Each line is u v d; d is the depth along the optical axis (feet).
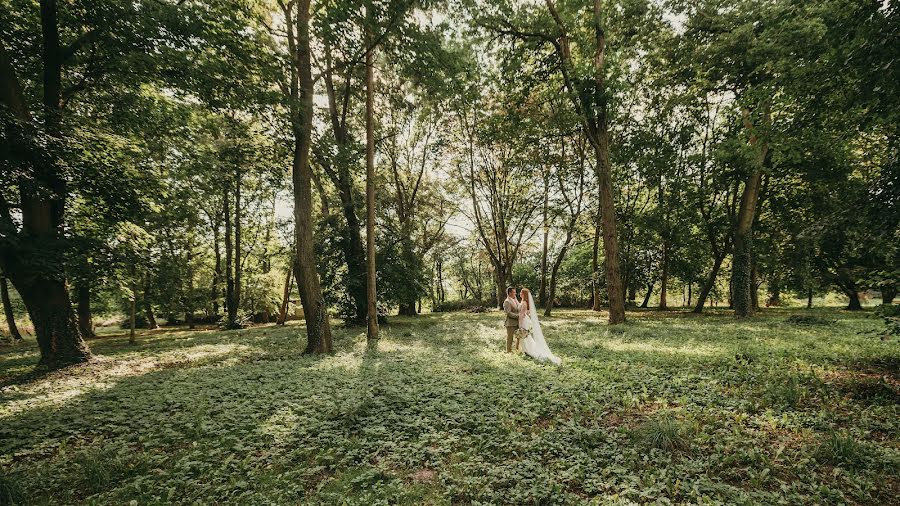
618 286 67.51
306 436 20.43
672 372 30.25
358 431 20.95
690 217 93.66
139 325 128.57
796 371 27.73
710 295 143.84
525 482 15.03
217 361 45.32
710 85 70.03
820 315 71.92
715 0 65.67
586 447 17.84
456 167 107.96
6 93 37.63
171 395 28.68
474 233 135.64
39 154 35.68
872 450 15.98
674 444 17.22
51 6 40.96
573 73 62.28
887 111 23.80
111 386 32.86
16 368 44.80
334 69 47.96
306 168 45.96
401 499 14.61
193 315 125.39
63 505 15.06
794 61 28.27
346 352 46.16
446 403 24.66
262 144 59.47
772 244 82.58
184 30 39.17
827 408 20.84
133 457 18.43
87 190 44.27
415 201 116.67
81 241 41.06
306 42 44.60
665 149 84.33
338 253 82.07
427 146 105.50
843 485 14.12
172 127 53.78
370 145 55.67
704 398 23.30
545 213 106.52
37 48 44.70
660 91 82.79
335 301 80.64
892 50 21.06
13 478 16.25
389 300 83.46
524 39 66.44
